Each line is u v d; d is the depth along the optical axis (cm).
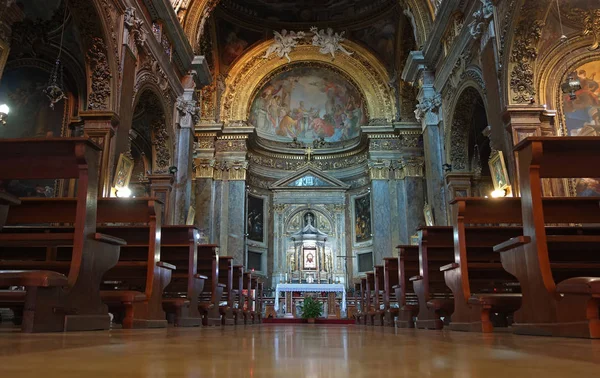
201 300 988
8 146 416
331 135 2648
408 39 2316
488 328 501
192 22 1650
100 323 466
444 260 750
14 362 166
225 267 1029
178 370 149
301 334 472
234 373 144
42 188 1156
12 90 1203
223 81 2423
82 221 433
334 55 2472
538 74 1005
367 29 2431
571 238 428
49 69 1209
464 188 1399
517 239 425
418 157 2297
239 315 1142
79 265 428
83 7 980
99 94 1036
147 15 1299
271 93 2594
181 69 1589
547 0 933
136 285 743
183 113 1577
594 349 246
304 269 2400
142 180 1827
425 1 1634
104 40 1026
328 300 2059
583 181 970
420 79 1619
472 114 1391
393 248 2238
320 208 2517
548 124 985
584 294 349
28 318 372
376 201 2292
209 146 2295
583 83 1009
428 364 172
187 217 1512
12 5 774
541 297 397
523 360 187
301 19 2469
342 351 236
